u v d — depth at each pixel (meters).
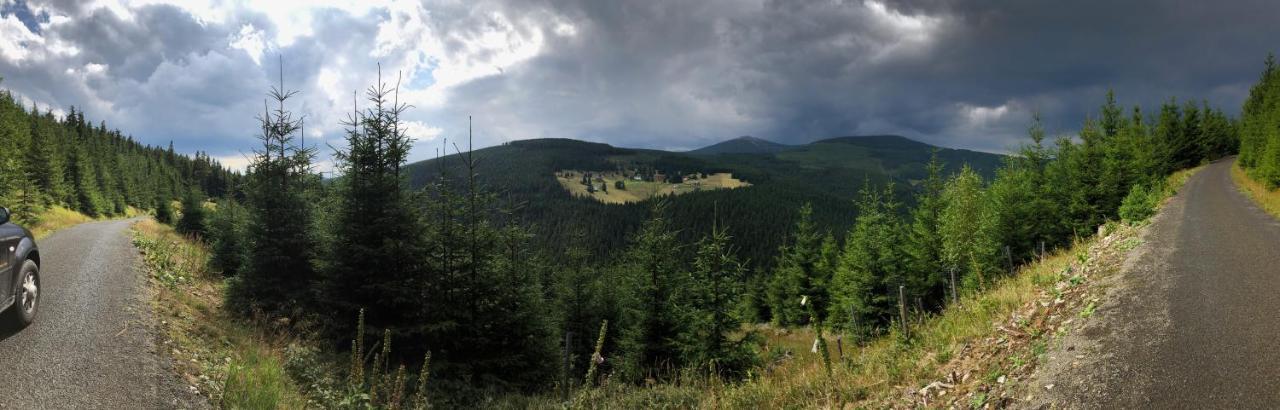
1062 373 6.75
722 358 16.73
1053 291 10.26
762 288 48.78
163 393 6.24
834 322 30.38
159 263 14.59
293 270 13.52
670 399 10.72
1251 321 7.01
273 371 7.89
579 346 20.59
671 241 18.56
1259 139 31.77
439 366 11.91
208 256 17.84
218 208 18.16
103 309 8.78
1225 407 5.19
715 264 18.30
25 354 6.44
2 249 6.79
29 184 33.84
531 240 15.31
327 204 14.18
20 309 7.17
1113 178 22.81
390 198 12.55
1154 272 10.03
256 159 13.73
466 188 13.55
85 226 28.42
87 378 6.12
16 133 49.84
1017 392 6.80
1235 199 21.52
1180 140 48.28
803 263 39.53
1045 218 23.75
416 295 12.43
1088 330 7.78
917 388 8.27
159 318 8.98
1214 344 6.48
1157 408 5.42
